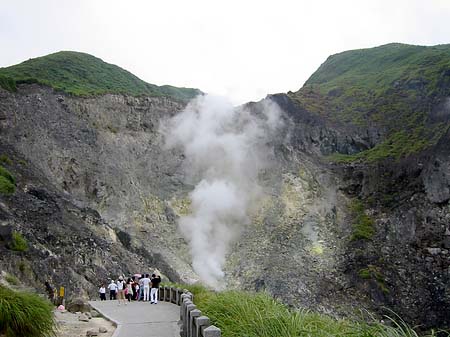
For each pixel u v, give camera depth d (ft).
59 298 107.65
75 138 270.26
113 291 119.44
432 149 286.25
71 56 418.10
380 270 229.86
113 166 270.46
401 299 216.95
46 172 239.30
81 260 161.89
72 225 181.16
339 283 220.64
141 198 266.16
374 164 304.30
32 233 154.10
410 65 414.21
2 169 186.09
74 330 56.90
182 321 54.08
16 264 121.49
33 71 362.74
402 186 283.18
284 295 206.49
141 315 72.95
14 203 167.73
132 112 311.68
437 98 347.77
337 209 277.85
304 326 31.12
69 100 291.17
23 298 45.11
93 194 253.03
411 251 243.81
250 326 32.91
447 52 420.36
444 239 244.63
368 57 520.42
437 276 228.43
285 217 266.77
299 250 241.96
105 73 417.28
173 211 269.23
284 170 297.12
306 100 393.29
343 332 28.86
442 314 211.20
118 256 184.14
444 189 261.65
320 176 300.61
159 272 197.57
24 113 258.37
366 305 208.95
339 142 342.85
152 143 302.45
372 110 369.91
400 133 334.24
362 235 251.80
